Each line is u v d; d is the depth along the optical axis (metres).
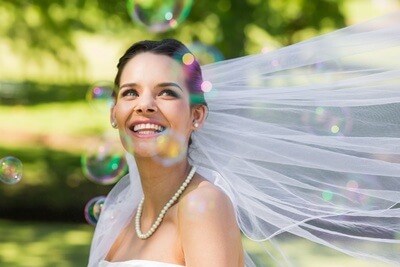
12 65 20.55
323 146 2.73
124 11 12.77
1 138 15.15
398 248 2.73
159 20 3.96
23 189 10.18
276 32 10.67
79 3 13.17
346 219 2.74
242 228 2.75
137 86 2.37
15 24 14.81
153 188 2.44
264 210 2.72
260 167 2.72
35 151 13.81
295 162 2.72
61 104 19.47
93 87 3.46
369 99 2.75
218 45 10.71
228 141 2.72
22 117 17.81
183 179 2.43
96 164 3.46
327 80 2.79
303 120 2.76
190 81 2.42
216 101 2.73
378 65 2.78
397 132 2.75
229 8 10.78
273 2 10.74
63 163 12.32
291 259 2.94
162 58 2.40
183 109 2.38
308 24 11.15
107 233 2.80
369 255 2.74
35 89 20.33
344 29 2.86
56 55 15.68
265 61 2.83
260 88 2.76
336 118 2.76
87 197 10.07
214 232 2.27
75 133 16.03
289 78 2.83
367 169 2.71
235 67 2.81
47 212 9.94
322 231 2.74
